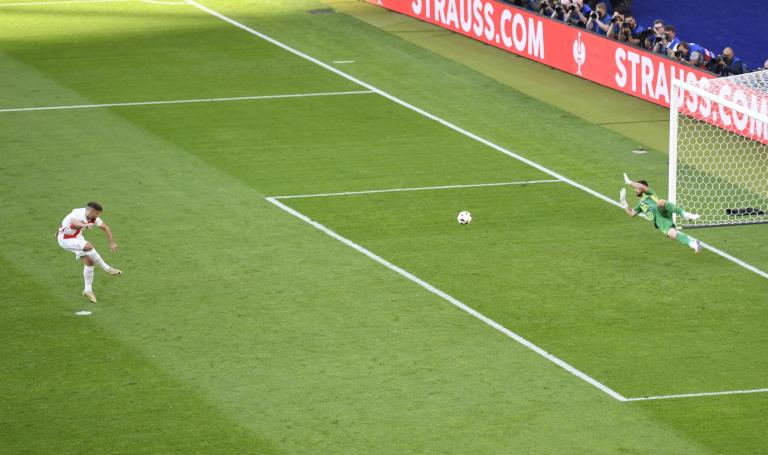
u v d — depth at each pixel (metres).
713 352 52.31
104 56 97.06
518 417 47.00
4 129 80.56
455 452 44.59
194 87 89.88
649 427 46.34
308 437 45.50
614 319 55.38
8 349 52.09
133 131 80.38
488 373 50.41
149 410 47.28
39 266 60.28
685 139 79.88
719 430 46.12
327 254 62.06
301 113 84.56
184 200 68.88
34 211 67.00
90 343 52.66
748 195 71.50
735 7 111.69
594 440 45.44
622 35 90.31
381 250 62.72
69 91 88.56
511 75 94.38
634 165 75.88
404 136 80.38
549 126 83.00
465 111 85.75
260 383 49.41
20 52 97.81
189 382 49.44
